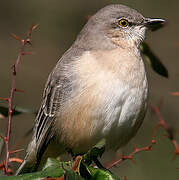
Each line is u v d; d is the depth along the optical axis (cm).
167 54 1656
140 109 982
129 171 1409
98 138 974
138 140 1442
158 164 1405
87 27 1069
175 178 1396
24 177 701
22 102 1666
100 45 1027
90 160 781
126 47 1039
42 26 1877
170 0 1805
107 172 761
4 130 1514
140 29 1062
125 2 1836
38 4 1911
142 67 1001
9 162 854
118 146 1033
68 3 1897
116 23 1052
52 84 1019
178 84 1592
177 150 976
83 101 948
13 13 1909
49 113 1021
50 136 1030
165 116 1501
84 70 964
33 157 1040
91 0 1884
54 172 715
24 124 1533
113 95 943
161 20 1062
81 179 725
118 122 961
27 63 1786
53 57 1817
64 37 1862
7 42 1862
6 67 1762
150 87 1588
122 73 962
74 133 984
